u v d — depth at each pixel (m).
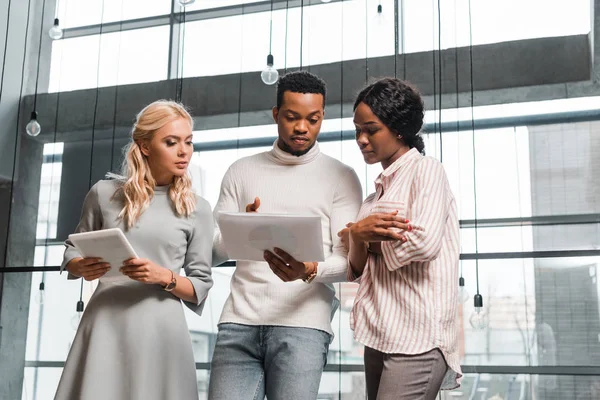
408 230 1.92
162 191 2.38
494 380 5.47
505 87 6.00
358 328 2.05
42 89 7.39
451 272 2.02
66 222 7.21
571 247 5.73
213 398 2.36
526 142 5.96
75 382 2.23
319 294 2.38
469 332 5.61
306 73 2.44
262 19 6.64
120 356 2.22
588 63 5.87
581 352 5.38
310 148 2.49
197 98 6.72
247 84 6.61
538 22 6.02
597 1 5.75
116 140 7.07
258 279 2.39
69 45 7.36
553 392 5.36
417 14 6.21
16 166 7.37
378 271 2.05
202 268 2.37
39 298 6.57
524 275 5.64
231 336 2.38
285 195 2.45
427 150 6.10
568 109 5.93
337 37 6.34
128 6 7.14
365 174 5.92
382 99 2.07
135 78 7.03
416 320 1.95
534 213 5.85
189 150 2.35
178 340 2.25
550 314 5.52
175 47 6.91
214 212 2.57
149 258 2.30
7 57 7.40
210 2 6.84
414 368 1.93
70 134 7.26
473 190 6.01
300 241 2.06
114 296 2.27
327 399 5.32
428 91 6.11
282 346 2.31
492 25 6.11
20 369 6.91
